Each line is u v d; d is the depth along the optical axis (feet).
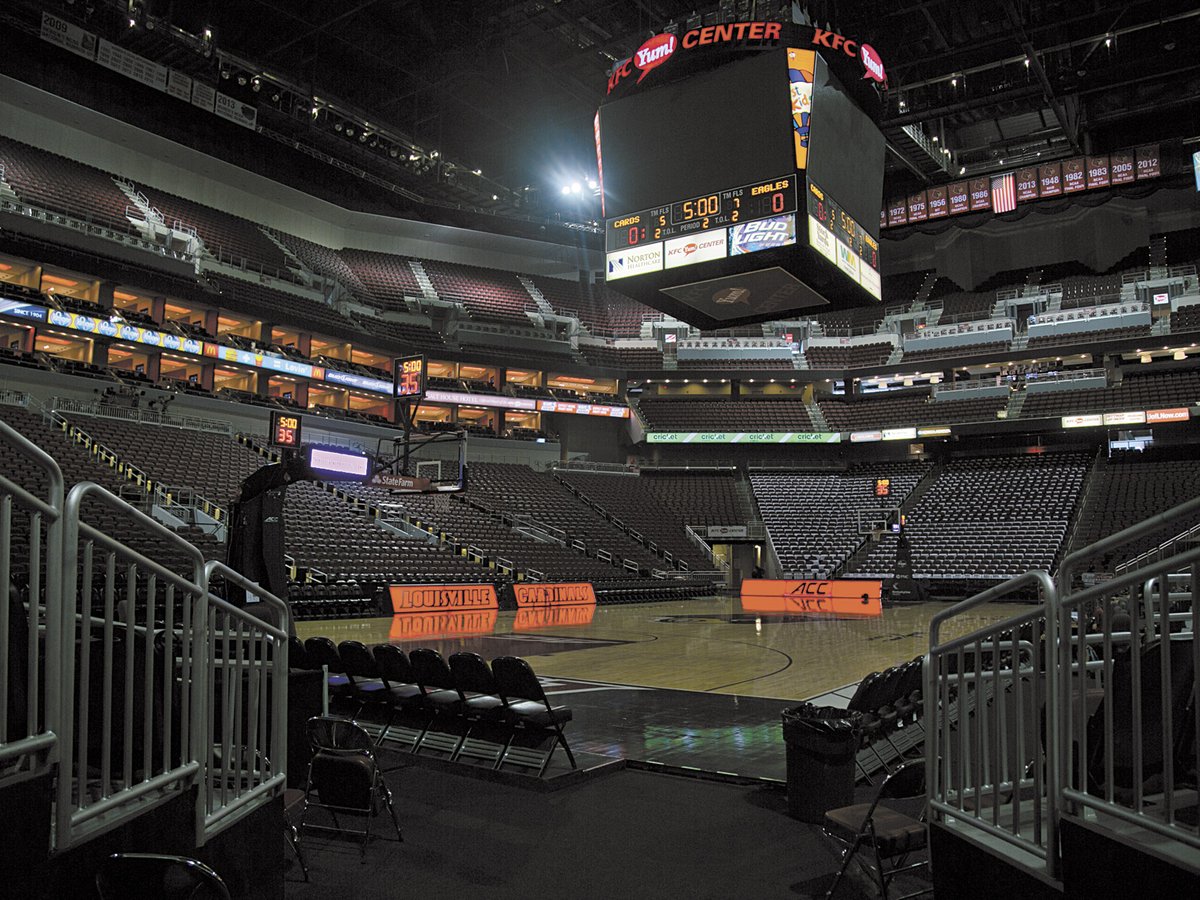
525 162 111.34
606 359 116.47
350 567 68.69
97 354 76.74
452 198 114.83
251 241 95.81
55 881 7.81
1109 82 82.94
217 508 63.93
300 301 93.15
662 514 108.17
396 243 116.57
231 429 81.82
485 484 99.30
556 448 112.37
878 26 73.77
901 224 107.96
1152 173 95.09
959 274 120.47
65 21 74.64
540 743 19.75
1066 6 71.67
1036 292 113.70
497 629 57.72
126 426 71.72
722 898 12.49
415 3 77.25
